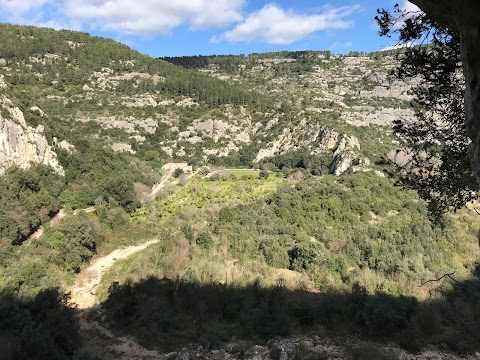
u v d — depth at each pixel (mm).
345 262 37562
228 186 65812
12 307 21859
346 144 75938
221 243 41188
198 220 49250
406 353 25688
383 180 56781
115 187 55250
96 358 21906
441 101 8078
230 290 31047
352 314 29109
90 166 60406
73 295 33406
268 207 48688
